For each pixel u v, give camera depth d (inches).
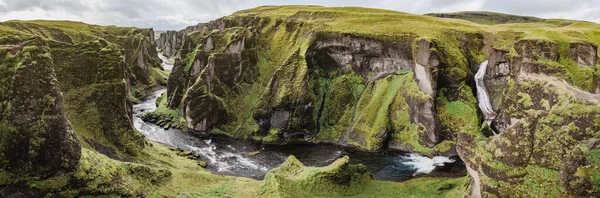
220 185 1793.8
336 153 2785.4
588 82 2603.3
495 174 1186.0
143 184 1568.7
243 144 2979.8
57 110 1282.0
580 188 1032.2
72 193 1283.2
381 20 3850.9
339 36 3442.4
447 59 2984.7
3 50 1285.7
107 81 2065.7
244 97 3462.1
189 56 4028.1
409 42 3149.6
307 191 1712.6
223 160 2566.4
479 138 1320.1
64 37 5083.7
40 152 1248.8
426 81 2849.4
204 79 3253.0
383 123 2908.5
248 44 3673.7
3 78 1258.0
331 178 1772.9
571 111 1090.7
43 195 1237.1
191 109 3154.5
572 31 3769.7
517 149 1157.1
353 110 3230.8
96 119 1991.9
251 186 1785.2
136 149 2100.1
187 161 2384.4
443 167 2475.4
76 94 1989.4
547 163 1107.3
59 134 1277.1
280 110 3105.3
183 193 1633.9
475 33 3393.2
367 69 3393.2
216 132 3198.8
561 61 2726.4
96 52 2087.8
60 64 1995.6
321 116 3243.1
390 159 2647.6
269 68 3772.1
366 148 2869.1
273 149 2874.0
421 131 2770.7
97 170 1380.4
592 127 1047.6
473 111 2800.2
